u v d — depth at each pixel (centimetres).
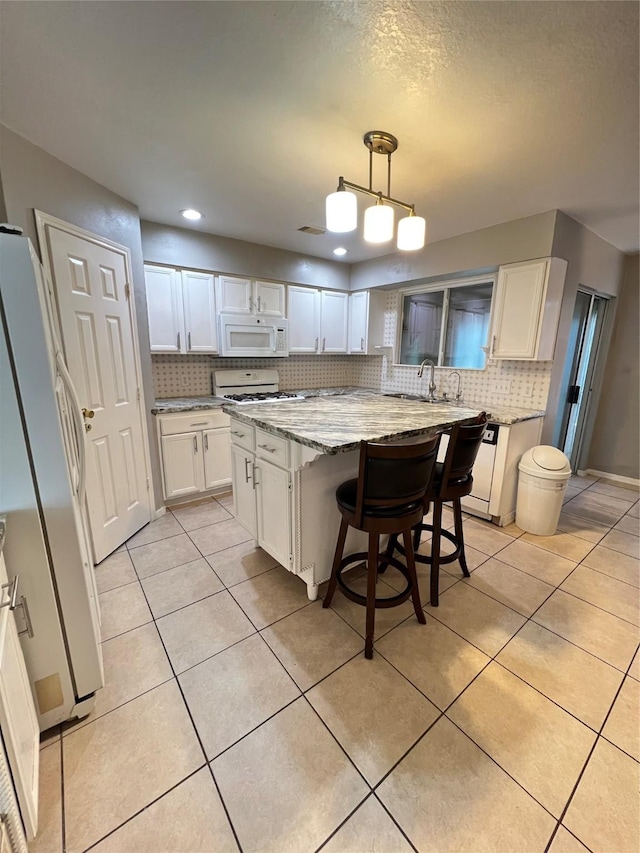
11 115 162
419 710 141
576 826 106
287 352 391
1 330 106
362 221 292
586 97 147
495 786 116
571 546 265
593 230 302
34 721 118
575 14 110
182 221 297
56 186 196
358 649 170
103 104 155
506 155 192
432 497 192
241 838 104
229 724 135
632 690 151
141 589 212
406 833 105
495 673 158
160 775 119
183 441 311
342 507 174
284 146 188
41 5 109
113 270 240
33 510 116
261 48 126
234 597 205
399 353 445
